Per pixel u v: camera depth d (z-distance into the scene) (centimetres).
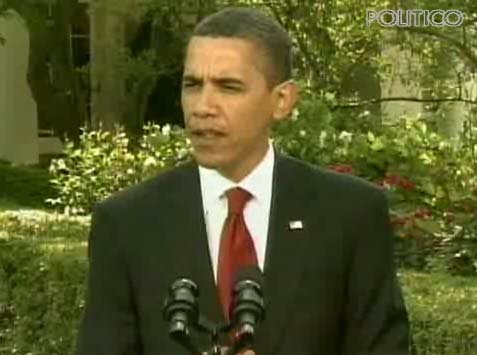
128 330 807
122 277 812
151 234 809
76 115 6259
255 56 770
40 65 6203
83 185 3788
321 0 3322
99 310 810
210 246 808
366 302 807
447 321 1644
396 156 2681
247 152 799
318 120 2636
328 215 810
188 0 4200
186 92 780
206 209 813
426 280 1944
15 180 5097
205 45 771
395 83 3681
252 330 712
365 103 3006
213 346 727
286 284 793
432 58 3123
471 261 2320
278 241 803
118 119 5238
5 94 6988
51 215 3450
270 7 3372
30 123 7025
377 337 804
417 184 2627
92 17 5234
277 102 794
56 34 6100
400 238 2405
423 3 2922
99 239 820
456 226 2392
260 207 813
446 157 2792
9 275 2491
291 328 788
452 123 3156
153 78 5319
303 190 818
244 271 749
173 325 716
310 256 800
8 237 2669
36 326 2417
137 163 3744
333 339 808
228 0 3562
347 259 807
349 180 831
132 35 5425
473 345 1627
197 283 792
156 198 820
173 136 3384
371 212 817
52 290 2356
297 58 3359
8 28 6925
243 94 770
